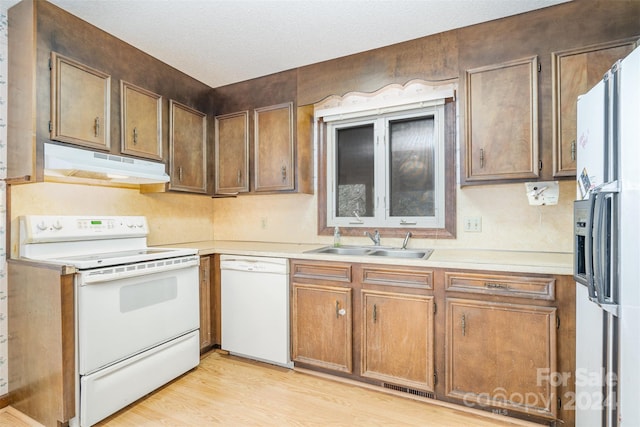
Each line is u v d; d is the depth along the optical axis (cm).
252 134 281
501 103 196
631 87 107
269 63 257
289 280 232
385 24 207
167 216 285
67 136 188
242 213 320
